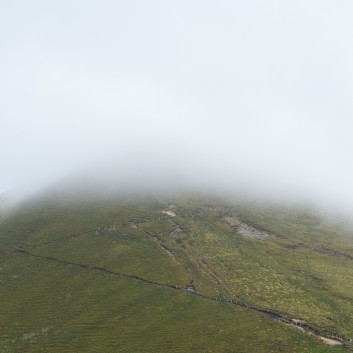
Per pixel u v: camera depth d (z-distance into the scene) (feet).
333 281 499.10
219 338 345.72
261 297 434.30
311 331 367.45
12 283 442.09
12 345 328.90
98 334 349.00
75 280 455.22
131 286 446.60
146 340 340.59
